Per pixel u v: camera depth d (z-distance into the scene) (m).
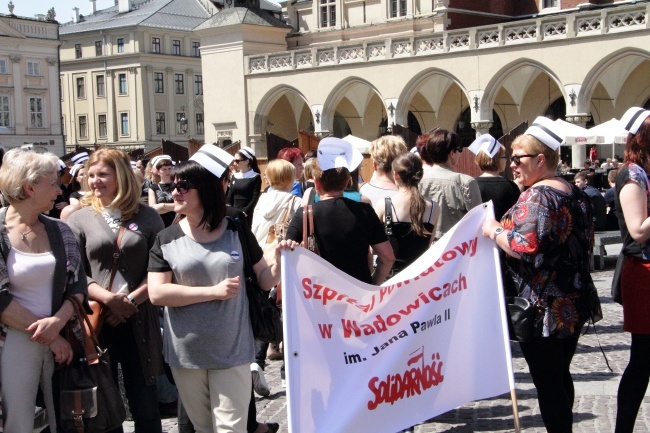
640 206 4.89
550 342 4.92
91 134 72.50
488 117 34.94
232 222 4.76
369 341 4.73
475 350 4.99
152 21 69.75
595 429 6.01
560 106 38.84
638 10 30.33
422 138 7.00
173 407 6.63
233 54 43.97
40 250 4.69
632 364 5.15
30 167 4.57
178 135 71.69
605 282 13.50
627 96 35.56
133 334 5.18
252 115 43.25
